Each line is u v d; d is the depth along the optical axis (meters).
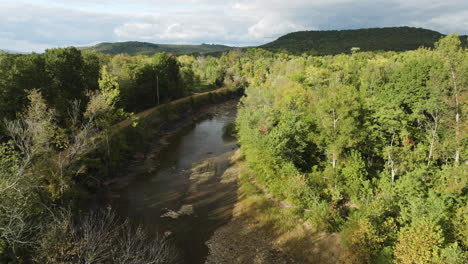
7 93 40.53
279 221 31.98
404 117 39.56
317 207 30.55
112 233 27.94
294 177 34.44
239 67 159.75
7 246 18.39
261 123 52.41
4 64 42.09
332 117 39.56
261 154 40.38
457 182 29.75
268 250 28.34
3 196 17.27
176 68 104.38
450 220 25.06
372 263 22.64
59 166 28.16
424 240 20.31
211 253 28.09
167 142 63.50
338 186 34.72
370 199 30.55
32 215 21.70
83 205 32.66
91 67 59.69
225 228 32.09
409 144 36.25
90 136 38.47
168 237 29.86
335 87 44.84
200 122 85.38
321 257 26.55
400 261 21.30
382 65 75.12
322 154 44.66
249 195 38.12
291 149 40.53
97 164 39.09
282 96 65.56
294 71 92.81
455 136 35.22
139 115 70.12
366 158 43.03
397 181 31.91
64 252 17.91
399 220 26.22
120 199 37.22
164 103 86.50
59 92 47.34
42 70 48.47
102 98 41.25
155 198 38.09
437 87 41.06
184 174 46.47
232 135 69.88
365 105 41.53
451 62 38.72
